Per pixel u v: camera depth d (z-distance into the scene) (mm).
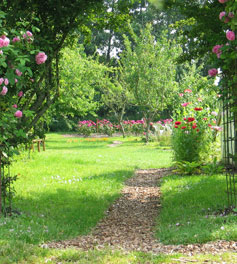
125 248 4547
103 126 38406
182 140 11523
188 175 10602
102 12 7555
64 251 4207
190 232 4672
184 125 11602
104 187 9391
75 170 12328
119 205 7727
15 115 5793
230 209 5770
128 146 24438
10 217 5797
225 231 4398
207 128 11672
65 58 19875
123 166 13977
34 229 5152
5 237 4496
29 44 5879
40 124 7418
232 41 5441
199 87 8039
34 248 4227
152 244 4664
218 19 6746
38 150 19047
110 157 17250
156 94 25344
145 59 24953
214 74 5941
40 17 6707
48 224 5730
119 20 7840
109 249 4281
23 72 5750
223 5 6410
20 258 3834
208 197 6988
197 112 11742
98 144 26703
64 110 20812
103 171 12352
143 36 25266
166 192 8281
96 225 6141
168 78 25188
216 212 5906
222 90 5961
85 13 6906
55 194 8359
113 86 31078
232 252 3744
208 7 7137
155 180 10883
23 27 6391
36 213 6492
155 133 27562
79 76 22109
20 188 8875
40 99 6910
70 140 30188
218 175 9570
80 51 24797
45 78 6992
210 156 11977
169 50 24766
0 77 5676
